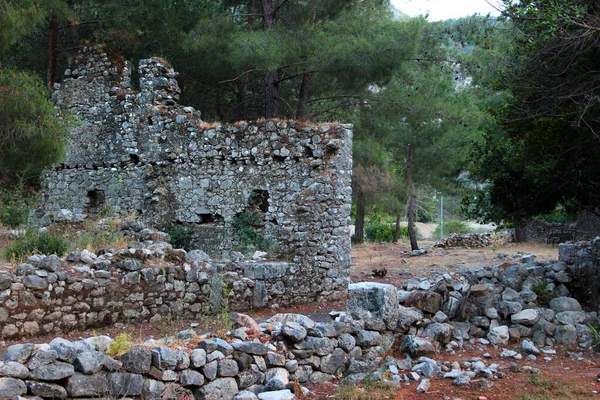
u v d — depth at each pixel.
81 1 23.23
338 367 7.49
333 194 15.21
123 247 11.91
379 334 8.04
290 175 15.67
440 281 9.32
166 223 17.30
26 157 12.61
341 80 21.22
